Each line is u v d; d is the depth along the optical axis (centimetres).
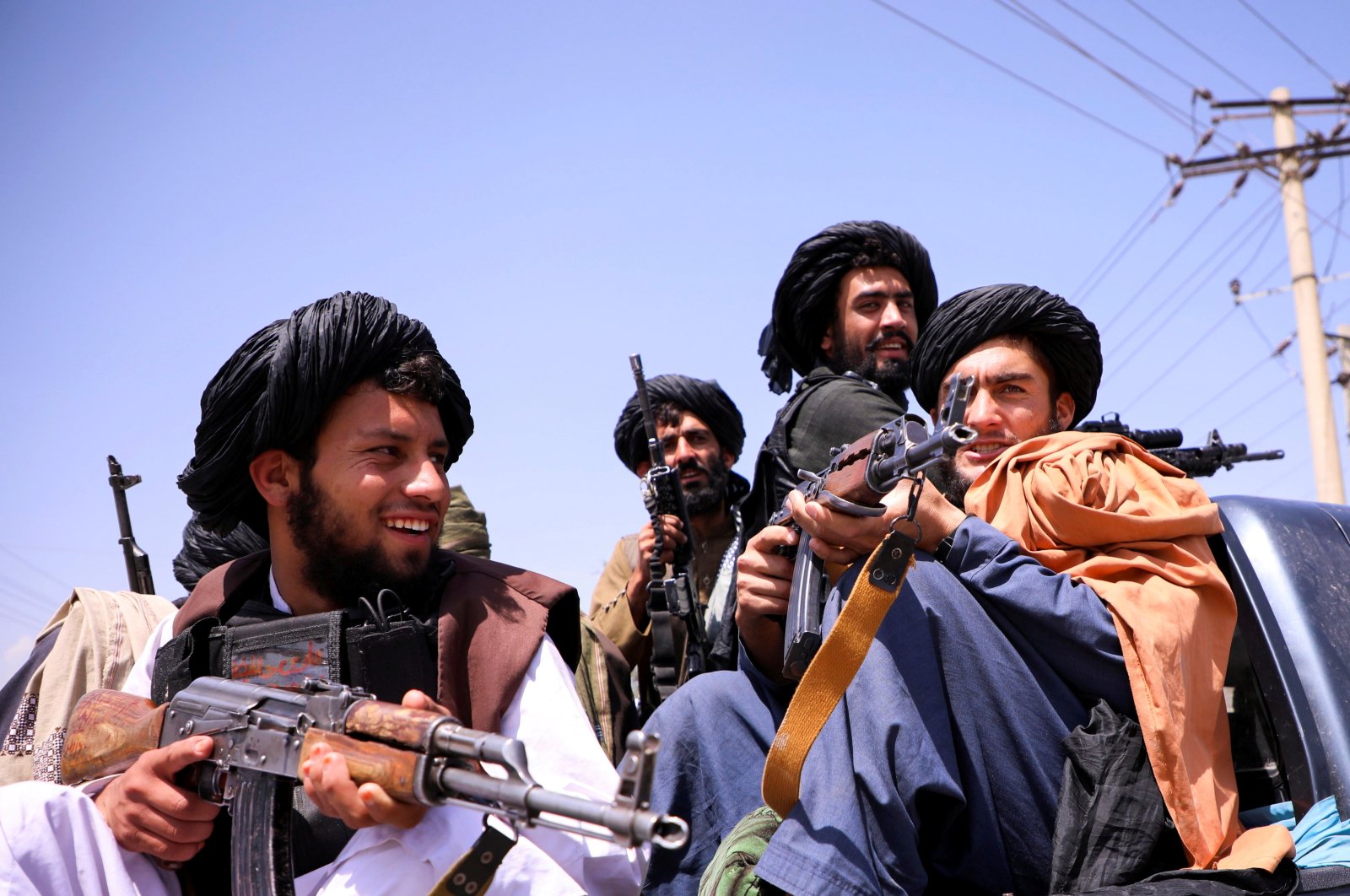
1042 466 232
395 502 212
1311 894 183
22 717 274
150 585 351
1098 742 199
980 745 204
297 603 222
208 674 216
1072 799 197
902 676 204
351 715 171
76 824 189
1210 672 212
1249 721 229
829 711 194
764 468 342
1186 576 216
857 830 191
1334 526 236
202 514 232
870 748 197
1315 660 212
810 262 396
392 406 212
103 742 205
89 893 187
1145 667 202
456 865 166
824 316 402
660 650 415
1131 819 192
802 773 201
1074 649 208
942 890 208
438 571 223
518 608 214
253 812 179
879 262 392
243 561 232
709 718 235
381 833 187
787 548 238
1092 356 271
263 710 183
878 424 329
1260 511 232
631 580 446
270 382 209
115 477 351
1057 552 224
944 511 220
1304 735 207
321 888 189
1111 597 210
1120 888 181
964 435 180
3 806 186
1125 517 220
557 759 199
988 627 210
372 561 212
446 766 159
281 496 219
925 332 277
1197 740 203
